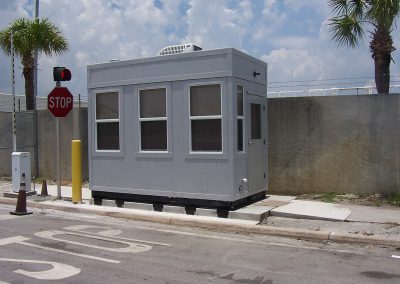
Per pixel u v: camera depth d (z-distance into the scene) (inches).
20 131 686.5
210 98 410.9
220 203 406.9
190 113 419.2
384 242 325.4
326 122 473.1
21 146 685.9
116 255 301.3
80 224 407.8
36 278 251.6
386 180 451.5
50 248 319.6
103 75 470.0
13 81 566.9
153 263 282.4
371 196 455.5
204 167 412.8
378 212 404.8
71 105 522.0
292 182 488.7
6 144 703.7
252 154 438.9
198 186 415.8
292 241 342.6
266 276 256.8
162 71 432.5
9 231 375.9
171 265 278.2
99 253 306.3
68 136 642.8
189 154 418.9
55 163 657.6
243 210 405.1
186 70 418.9
